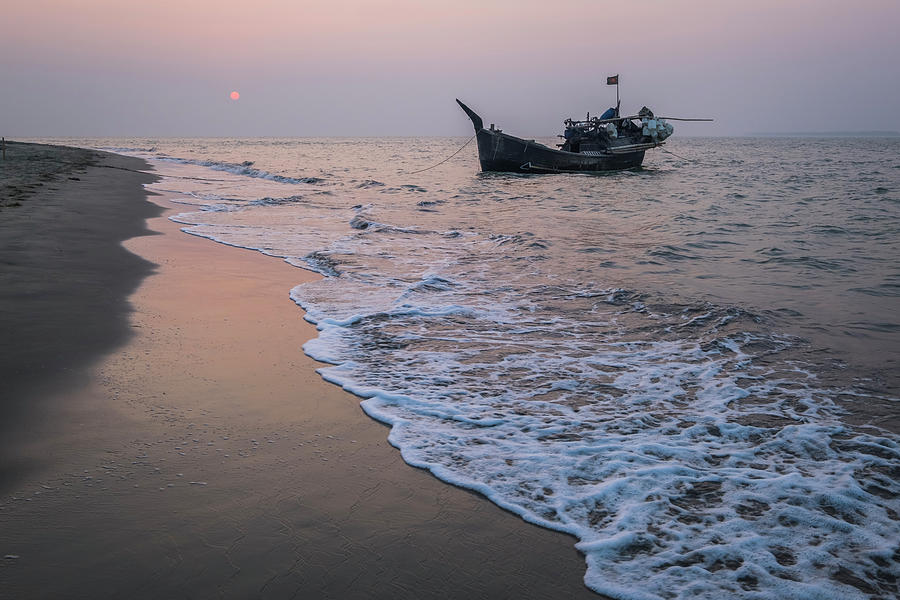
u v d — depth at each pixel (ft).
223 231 44.45
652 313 24.32
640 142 132.46
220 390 15.79
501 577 9.08
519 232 46.14
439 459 12.78
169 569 8.92
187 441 12.92
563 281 29.96
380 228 47.47
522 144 120.67
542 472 12.34
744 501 11.27
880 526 10.41
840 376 17.65
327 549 9.55
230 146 400.88
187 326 21.06
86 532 9.71
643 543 10.02
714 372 18.12
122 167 116.16
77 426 13.30
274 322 22.44
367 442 13.43
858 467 12.50
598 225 50.65
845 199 66.85
